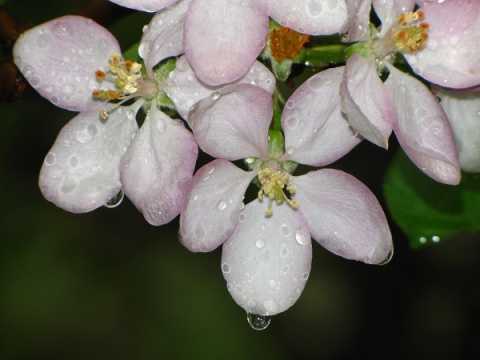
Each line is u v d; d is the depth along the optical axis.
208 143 0.33
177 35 0.33
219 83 0.32
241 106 0.32
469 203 0.38
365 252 0.33
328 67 0.34
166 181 0.33
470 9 0.33
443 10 0.33
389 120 0.33
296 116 0.33
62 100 0.34
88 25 0.33
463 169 0.35
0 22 0.35
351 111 0.32
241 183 0.34
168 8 0.33
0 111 0.45
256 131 0.33
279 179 0.34
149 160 0.33
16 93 0.35
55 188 0.33
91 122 0.34
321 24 0.32
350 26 0.32
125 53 0.35
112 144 0.34
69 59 0.33
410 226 0.38
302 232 0.34
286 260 0.34
